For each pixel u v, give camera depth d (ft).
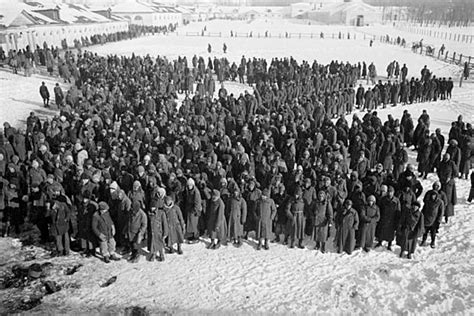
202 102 72.13
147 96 75.31
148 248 36.63
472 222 42.68
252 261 36.70
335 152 49.29
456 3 396.78
